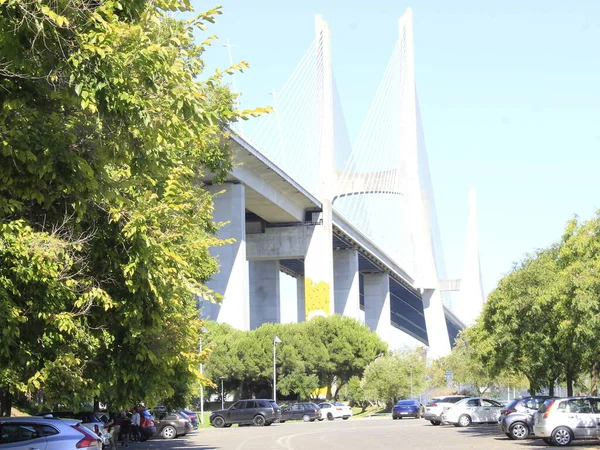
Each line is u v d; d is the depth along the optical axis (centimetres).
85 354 1539
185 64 1281
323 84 10019
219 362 8525
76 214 1331
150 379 1609
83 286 1412
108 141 1195
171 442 3847
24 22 986
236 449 3134
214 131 1293
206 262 2709
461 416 4891
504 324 3844
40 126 1177
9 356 1328
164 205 1482
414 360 9100
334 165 10138
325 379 9331
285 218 9612
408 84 10981
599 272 2798
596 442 2977
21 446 1736
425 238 11400
